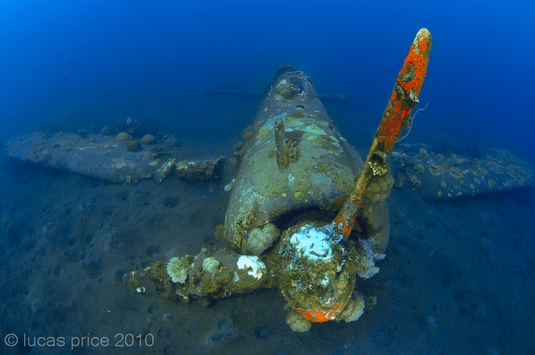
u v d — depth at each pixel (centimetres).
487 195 859
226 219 469
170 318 478
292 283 352
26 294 593
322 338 450
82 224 685
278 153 468
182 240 611
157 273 477
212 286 410
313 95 831
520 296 607
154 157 835
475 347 495
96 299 534
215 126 1308
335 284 345
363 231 435
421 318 494
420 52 238
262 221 408
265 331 458
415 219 682
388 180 334
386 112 285
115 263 584
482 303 552
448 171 821
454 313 518
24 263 654
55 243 669
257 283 397
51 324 513
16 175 1012
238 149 817
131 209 698
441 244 629
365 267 424
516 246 728
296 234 368
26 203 844
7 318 556
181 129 1300
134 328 482
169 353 451
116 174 794
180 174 741
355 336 455
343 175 421
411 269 552
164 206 697
